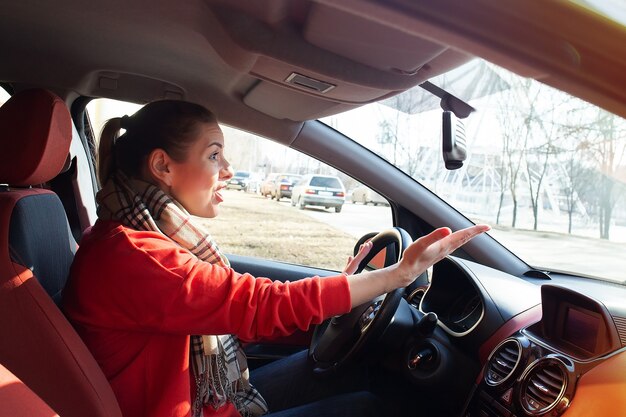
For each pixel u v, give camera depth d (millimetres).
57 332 991
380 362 1756
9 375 847
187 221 1123
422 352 1610
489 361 1436
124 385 1063
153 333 1051
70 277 1099
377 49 1171
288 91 1669
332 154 2170
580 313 1275
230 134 2225
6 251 1024
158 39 1595
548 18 497
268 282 1031
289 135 2137
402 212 2266
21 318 988
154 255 1005
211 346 1129
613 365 1115
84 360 999
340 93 1549
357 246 1923
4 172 1148
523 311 1551
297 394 1759
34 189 1305
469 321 1703
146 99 2055
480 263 2111
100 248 1034
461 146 1732
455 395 1626
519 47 522
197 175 1140
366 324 1532
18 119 1150
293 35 1222
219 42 1367
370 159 2188
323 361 1633
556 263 2045
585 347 1240
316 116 1959
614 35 498
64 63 1880
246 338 1007
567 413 1131
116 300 1010
